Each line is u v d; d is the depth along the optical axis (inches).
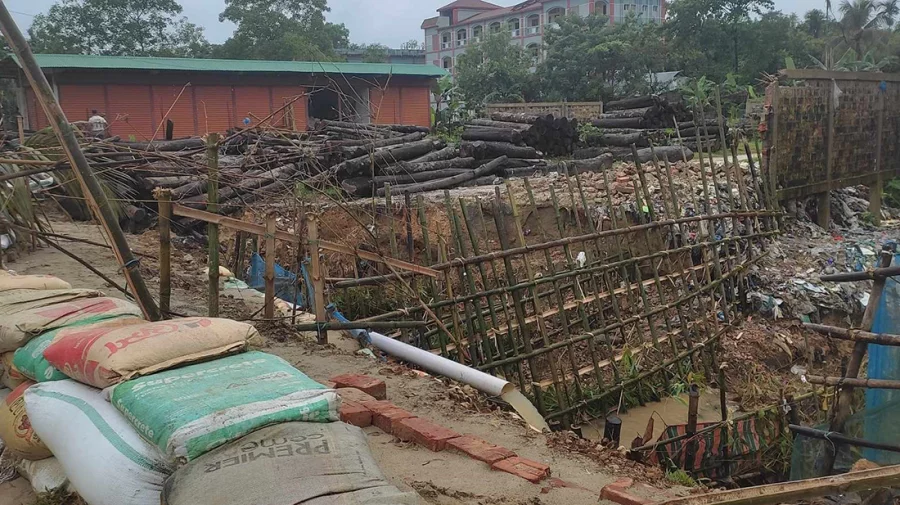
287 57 1485.0
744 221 452.8
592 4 1945.1
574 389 320.5
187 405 118.7
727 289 420.5
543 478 156.3
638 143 737.6
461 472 157.4
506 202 464.8
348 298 334.6
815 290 434.3
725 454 268.1
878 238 539.2
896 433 215.0
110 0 1448.1
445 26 2377.0
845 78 571.5
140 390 125.6
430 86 1222.3
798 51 1376.7
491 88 1462.8
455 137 859.4
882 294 232.5
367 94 1112.2
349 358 239.9
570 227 462.3
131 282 188.7
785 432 284.5
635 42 1429.6
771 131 503.2
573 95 1439.5
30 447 149.0
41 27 1439.5
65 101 932.6
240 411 117.6
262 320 255.1
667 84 1328.7
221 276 346.9
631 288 348.8
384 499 104.4
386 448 170.1
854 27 1476.4
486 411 211.6
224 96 1018.1
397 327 270.2
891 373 230.2
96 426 129.0
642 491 154.5
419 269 270.4
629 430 316.8
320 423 123.6
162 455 116.4
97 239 408.8
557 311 324.2
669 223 374.0
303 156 390.0
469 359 298.0
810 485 120.6
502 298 302.4
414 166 567.8
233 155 513.0
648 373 336.8
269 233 249.6
